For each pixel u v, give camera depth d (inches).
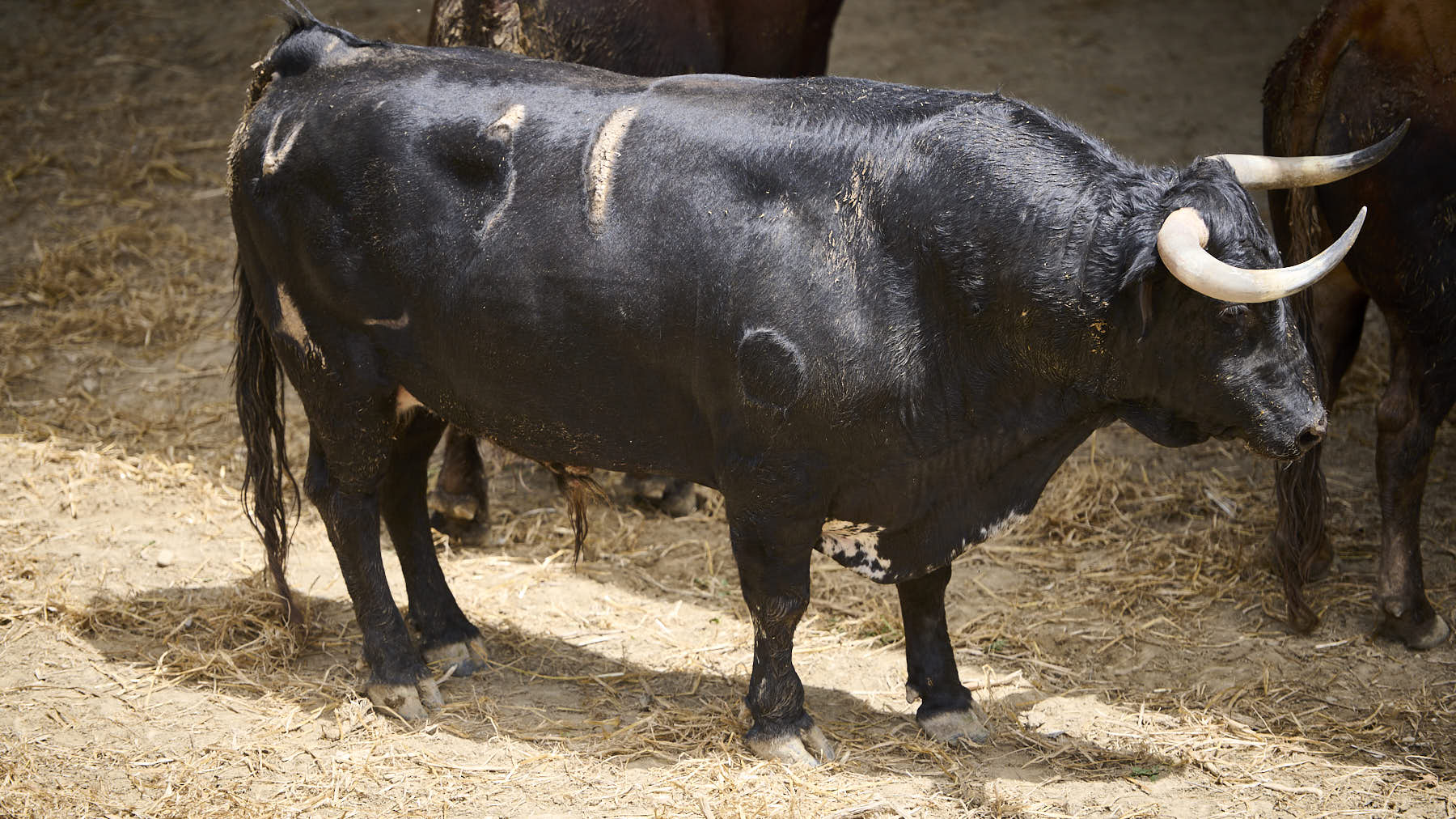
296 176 377.1
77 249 717.9
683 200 348.2
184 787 360.8
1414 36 402.3
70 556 481.7
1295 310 428.5
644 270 350.6
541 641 447.2
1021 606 473.4
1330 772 382.3
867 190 340.5
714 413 355.9
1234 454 574.9
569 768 377.4
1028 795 367.9
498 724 399.2
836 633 454.9
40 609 444.8
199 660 423.5
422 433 422.3
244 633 445.4
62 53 924.6
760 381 342.0
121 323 660.7
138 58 919.7
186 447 568.1
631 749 386.3
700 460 371.6
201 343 652.1
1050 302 329.7
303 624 435.5
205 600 461.1
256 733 388.2
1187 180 327.3
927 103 349.1
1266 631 457.1
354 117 373.1
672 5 457.1
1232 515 525.0
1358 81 414.3
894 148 341.7
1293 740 397.4
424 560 429.1
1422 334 423.5
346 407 391.5
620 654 440.8
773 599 367.2
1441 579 478.6
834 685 424.5
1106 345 332.8
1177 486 548.1
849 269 339.6
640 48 458.3
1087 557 505.4
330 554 496.7
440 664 425.7
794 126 347.9
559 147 359.9
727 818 353.4
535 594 477.4
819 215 341.4
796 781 368.2
